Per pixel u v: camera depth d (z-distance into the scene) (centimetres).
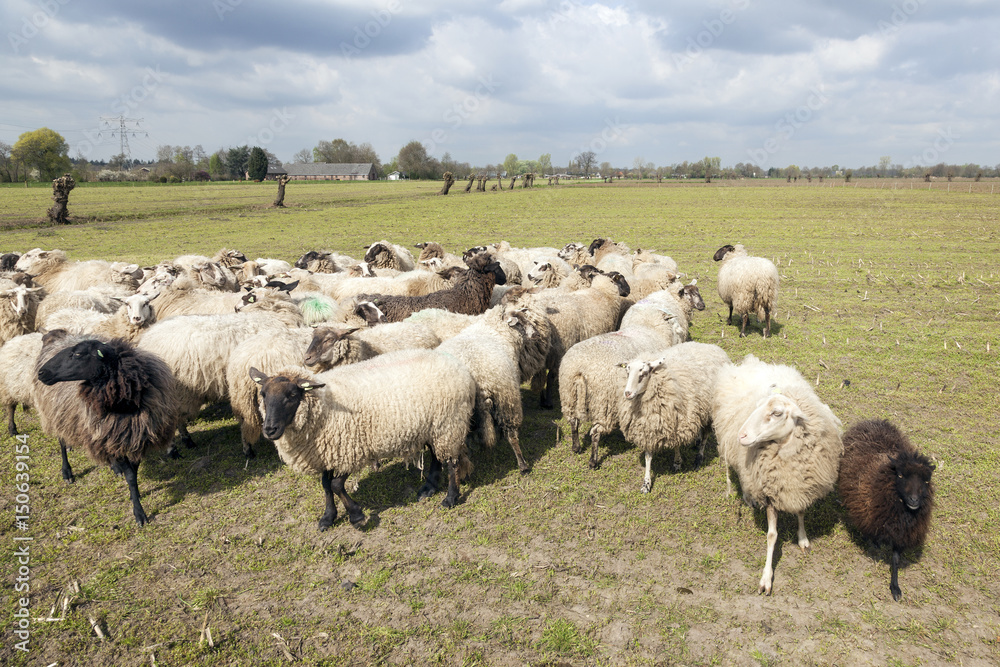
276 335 798
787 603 529
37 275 1375
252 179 10762
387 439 645
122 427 635
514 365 793
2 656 473
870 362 1132
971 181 9550
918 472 518
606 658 473
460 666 465
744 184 10169
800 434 555
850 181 10438
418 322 924
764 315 1346
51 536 630
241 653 480
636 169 13338
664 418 692
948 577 558
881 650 478
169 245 2858
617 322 1234
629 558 592
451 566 582
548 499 698
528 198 6519
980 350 1184
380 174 14762
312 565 585
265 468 777
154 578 568
